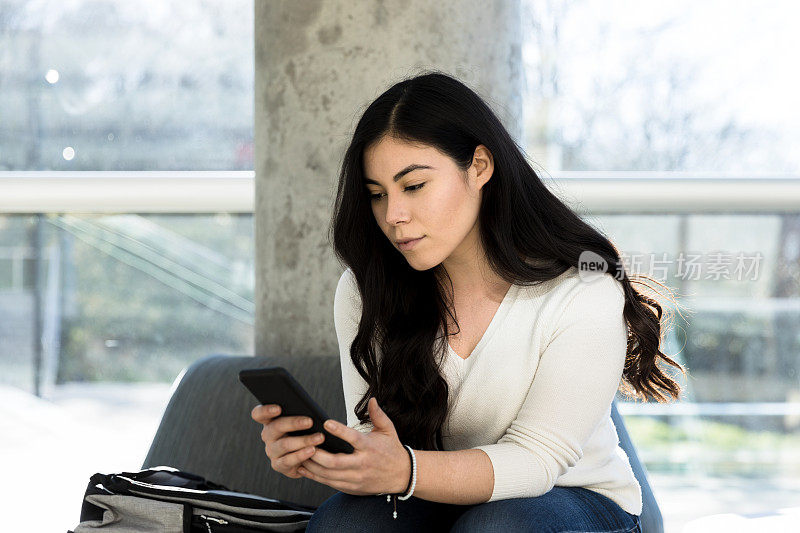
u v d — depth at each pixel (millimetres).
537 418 1495
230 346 3367
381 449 1376
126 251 3354
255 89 2549
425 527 1537
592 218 2799
